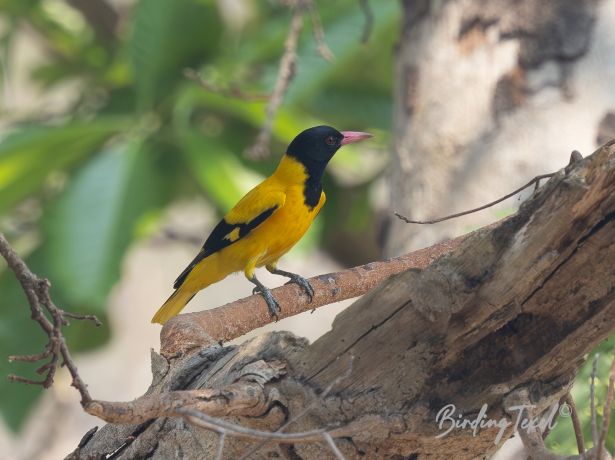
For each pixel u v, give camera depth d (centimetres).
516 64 1124
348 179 1661
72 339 1577
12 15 1583
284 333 714
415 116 1180
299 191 1120
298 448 698
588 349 660
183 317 845
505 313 653
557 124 1094
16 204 1387
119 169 1263
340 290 965
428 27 1191
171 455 752
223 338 895
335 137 1130
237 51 1453
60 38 1698
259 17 1591
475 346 671
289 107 1355
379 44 1520
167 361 800
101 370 2147
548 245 627
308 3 1097
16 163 1278
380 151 1673
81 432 1953
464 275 656
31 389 1395
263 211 1102
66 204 1234
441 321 667
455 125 1142
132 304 2222
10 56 1583
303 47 1357
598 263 627
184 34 1409
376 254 1812
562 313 652
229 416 692
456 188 1122
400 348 680
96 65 1666
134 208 1245
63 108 1630
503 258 643
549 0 1123
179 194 1480
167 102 1391
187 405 619
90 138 1308
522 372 670
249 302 923
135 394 2116
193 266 1159
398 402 682
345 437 690
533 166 1088
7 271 1410
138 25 1403
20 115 1612
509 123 1112
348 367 683
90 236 1216
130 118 1387
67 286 1197
